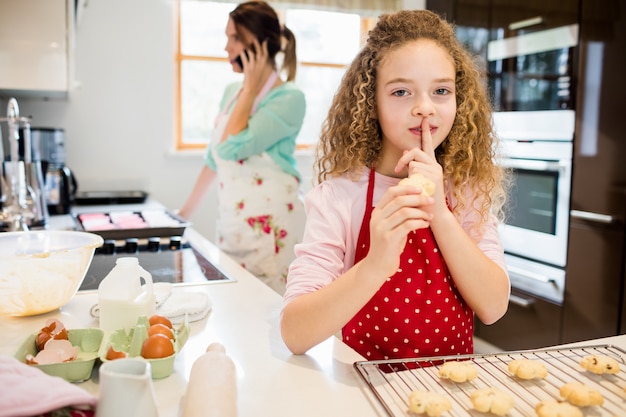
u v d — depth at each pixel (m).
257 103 2.11
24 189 1.95
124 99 3.11
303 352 0.87
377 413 0.68
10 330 0.97
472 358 0.83
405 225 0.77
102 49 3.03
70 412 0.59
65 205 2.40
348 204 1.05
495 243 1.07
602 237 2.20
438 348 1.02
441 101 0.95
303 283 0.92
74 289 1.07
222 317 1.05
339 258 1.00
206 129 3.41
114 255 1.60
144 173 3.20
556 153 2.39
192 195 2.46
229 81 3.40
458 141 1.08
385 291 1.01
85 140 3.06
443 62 0.95
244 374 0.79
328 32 3.59
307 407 0.70
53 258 1.01
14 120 1.91
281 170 2.15
